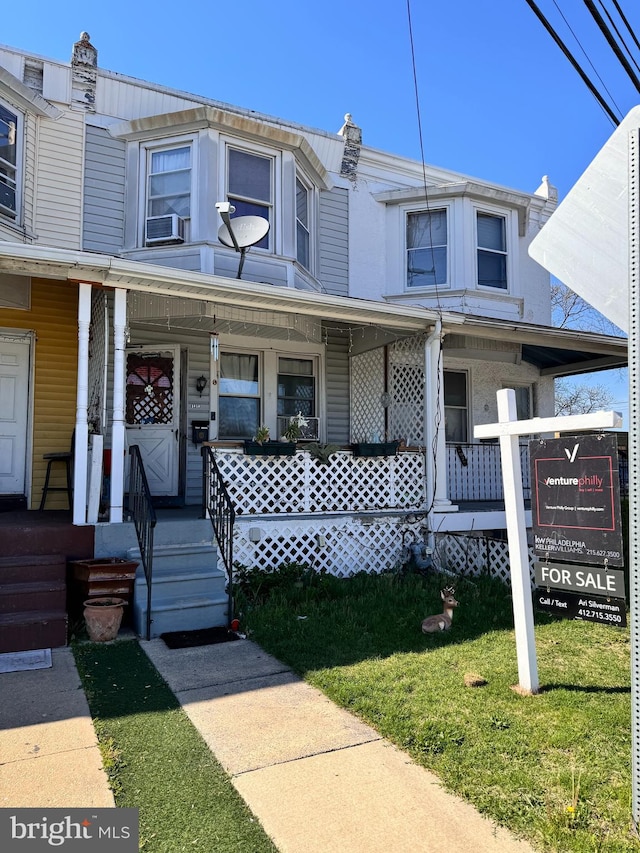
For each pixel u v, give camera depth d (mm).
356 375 10031
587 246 3070
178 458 8758
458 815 2701
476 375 11156
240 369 9312
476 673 4395
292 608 6160
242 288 6645
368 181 10781
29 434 8070
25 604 5199
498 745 3311
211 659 4770
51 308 8273
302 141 8891
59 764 3117
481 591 6961
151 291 6488
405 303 10680
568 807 2717
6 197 7828
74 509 5988
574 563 3891
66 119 8414
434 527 8180
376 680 4242
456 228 10656
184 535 6461
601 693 4074
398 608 6191
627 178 2949
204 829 2584
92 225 8391
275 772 3064
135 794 2852
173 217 8203
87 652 4902
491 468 10625
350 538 7711
